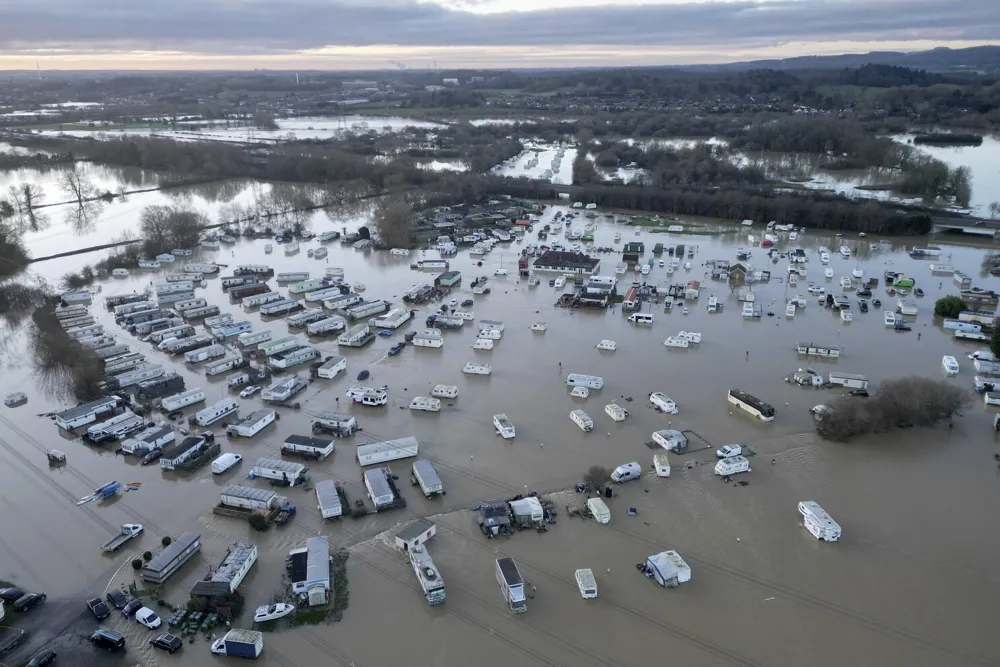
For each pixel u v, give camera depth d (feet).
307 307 345.10
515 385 257.75
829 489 193.57
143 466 205.05
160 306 345.92
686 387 255.91
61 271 398.42
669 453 212.23
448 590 155.74
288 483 194.18
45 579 158.61
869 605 152.25
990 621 148.05
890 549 169.78
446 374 266.77
